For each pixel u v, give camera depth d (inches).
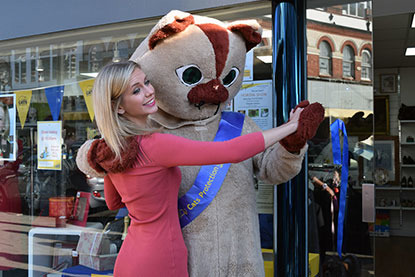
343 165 80.3
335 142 80.7
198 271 56.8
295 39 63.0
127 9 85.3
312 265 80.6
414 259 198.7
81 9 90.2
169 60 56.2
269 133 47.6
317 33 80.4
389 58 242.7
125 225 92.3
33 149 103.3
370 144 79.2
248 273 58.2
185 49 55.4
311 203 81.6
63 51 99.2
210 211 57.6
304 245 63.3
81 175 97.6
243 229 59.2
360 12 79.7
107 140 48.4
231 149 46.5
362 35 79.9
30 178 103.7
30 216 103.5
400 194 252.2
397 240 245.6
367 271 79.4
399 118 257.6
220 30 57.0
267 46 77.4
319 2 80.2
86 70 96.7
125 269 50.7
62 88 99.9
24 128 104.7
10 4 98.4
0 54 106.9
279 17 63.1
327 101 80.7
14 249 104.9
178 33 55.7
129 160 48.4
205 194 57.5
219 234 57.3
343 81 80.4
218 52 56.1
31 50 103.2
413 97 263.6
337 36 80.1
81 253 96.9
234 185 58.8
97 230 95.3
